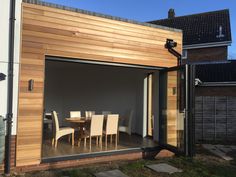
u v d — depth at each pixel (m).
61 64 12.04
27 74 6.68
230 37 19.30
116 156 8.14
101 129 8.91
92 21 7.60
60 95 14.66
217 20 21.23
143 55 8.51
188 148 8.04
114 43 7.96
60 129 8.88
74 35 7.32
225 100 13.34
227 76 16.25
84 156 7.60
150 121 11.06
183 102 8.17
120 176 6.62
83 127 9.09
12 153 6.51
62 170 6.93
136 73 11.70
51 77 14.33
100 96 13.15
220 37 19.56
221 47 19.45
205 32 20.53
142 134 11.09
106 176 6.59
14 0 6.50
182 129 8.21
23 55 6.64
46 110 14.09
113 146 8.87
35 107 6.77
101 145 8.97
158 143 9.37
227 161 8.58
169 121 8.91
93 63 7.70
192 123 8.02
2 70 6.41
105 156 7.95
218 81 15.89
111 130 9.13
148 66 8.72
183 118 8.12
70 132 8.97
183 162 7.95
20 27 6.60
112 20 7.93
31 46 6.73
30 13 6.73
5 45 6.43
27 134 6.68
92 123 8.65
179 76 8.44
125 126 10.43
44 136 10.63
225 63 17.75
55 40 7.05
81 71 13.98
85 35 7.48
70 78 14.44
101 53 7.72
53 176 6.44
